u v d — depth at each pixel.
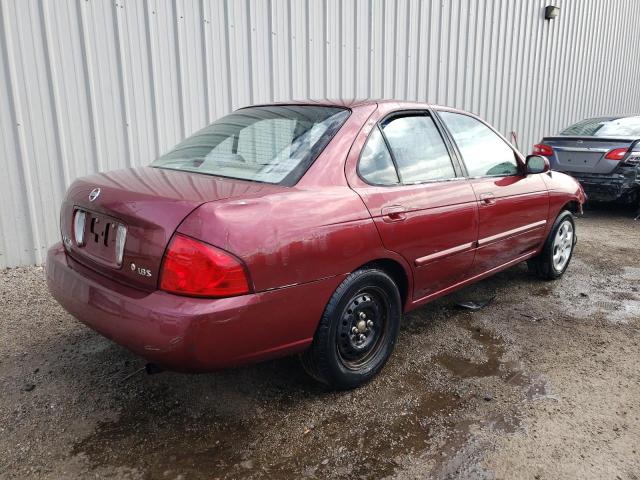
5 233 4.72
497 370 3.17
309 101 3.28
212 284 2.12
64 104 4.82
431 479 2.23
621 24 12.75
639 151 7.38
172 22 5.27
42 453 2.35
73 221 2.72
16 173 4.69
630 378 3.10
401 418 2.66
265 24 5.89
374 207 2.77
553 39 10.40
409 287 3.12
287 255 2.33
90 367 3.09
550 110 10.95
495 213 3.72
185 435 2.50
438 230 3.19
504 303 4.29
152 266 2.20
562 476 2.26
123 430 2.53
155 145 5.41
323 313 2.59
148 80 5.24
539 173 4.20
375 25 6.96
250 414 2.68
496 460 2.35
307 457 2.37
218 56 5.63
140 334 2.16
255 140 3.00
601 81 12.64
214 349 2.17
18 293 4.21
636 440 2.51
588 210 8.80
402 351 3.40
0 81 4.47
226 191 2.39
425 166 3.28
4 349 3.28
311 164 2.66
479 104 9.02
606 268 5.37
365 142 2.92
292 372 3.09
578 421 2.66
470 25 8.38
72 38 4.75
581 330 3.78
